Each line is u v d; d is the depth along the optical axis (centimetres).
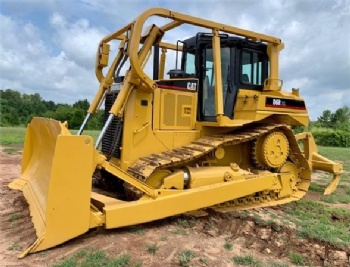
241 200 627
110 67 598
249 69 665
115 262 366
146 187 471
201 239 454
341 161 1437
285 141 670
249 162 671
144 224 488
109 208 430
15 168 893
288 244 470
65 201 398
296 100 683
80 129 577
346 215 618
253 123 654
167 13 502
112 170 447
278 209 632
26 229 452
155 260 383
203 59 622
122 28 545
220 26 559
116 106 500
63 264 356
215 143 555
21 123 3469
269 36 639
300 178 759
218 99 559
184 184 542
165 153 546
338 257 441
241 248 443
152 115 554
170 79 592
